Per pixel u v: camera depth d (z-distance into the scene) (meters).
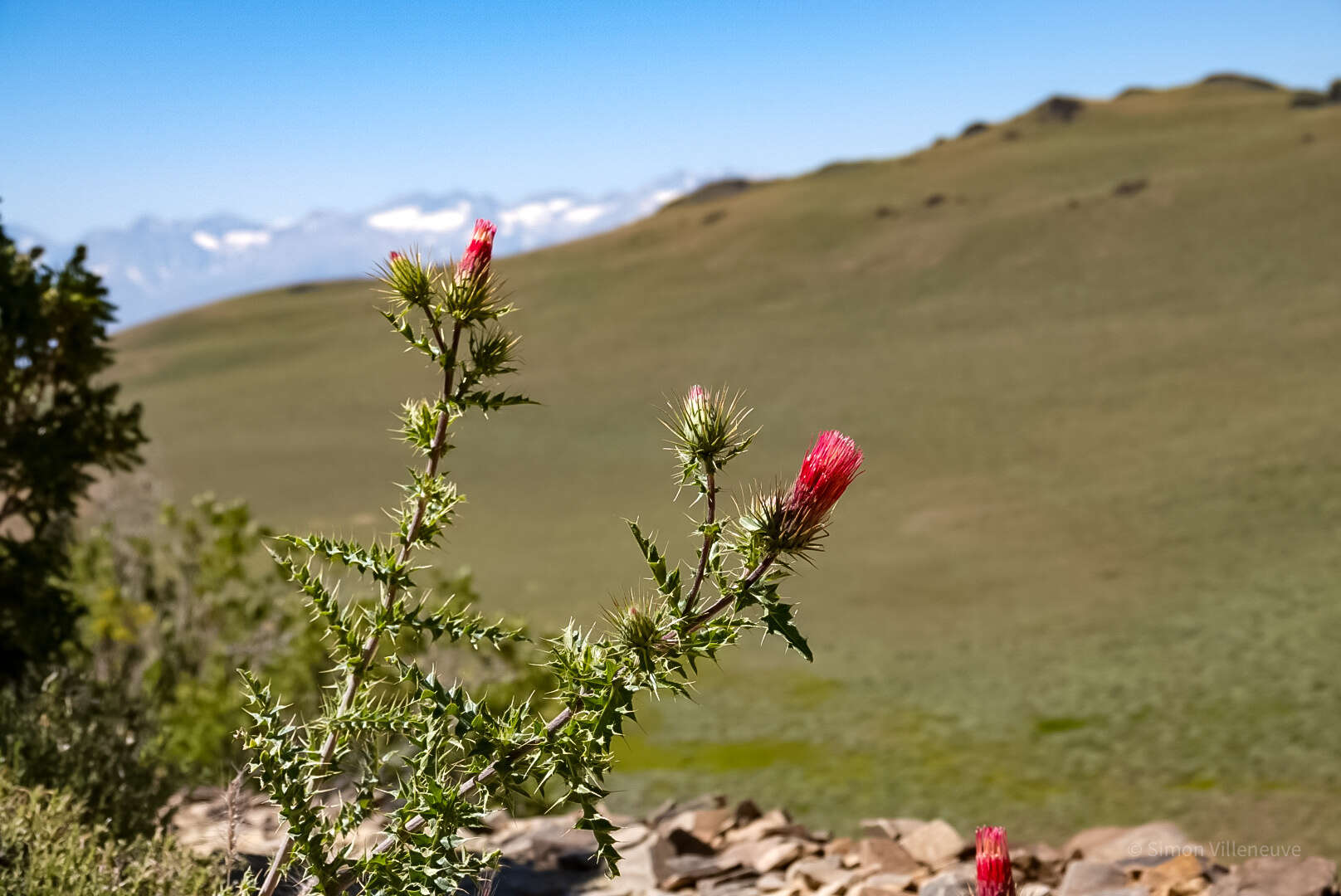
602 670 2.46
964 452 43.97
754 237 109.06
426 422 2.85
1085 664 20.89
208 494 9.05
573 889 4.85
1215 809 13.24
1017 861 4.76
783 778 15.29
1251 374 48.47
